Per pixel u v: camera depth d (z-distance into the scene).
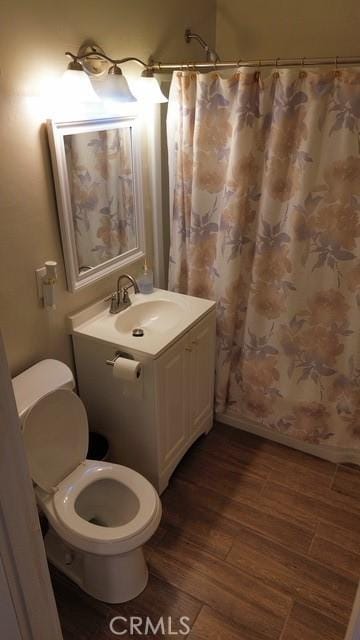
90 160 2.00
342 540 2.08
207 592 1.86
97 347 2.09
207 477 2.42
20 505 1.06
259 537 2.09
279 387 2.49
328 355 2.32
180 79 2.17
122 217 2.29
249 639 1.71
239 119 2.06
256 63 1.98
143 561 1.88
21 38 1.58
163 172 2.50
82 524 1.68
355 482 2.39
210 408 2.68
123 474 1.90
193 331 2.23
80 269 2.08
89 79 1.82
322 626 1.74
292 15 2.46
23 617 1.16
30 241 1.82
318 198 2.05
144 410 2.10
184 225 2.49
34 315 1.93
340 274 2.14
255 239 2.30
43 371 1.91
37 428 1.74
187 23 2.43
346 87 1.83
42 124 1.74
